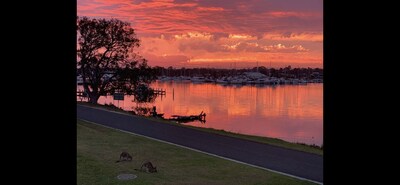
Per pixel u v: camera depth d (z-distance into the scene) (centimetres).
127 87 4681
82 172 859
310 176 891
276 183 823
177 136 1496
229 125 4662
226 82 19862
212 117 5625
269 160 1075
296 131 4238
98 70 4459
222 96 10625
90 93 4475
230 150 1221
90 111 2456
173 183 807
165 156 1091
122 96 4594
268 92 12938
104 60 4428
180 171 919
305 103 8638
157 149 1193
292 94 11869
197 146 1280
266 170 948
